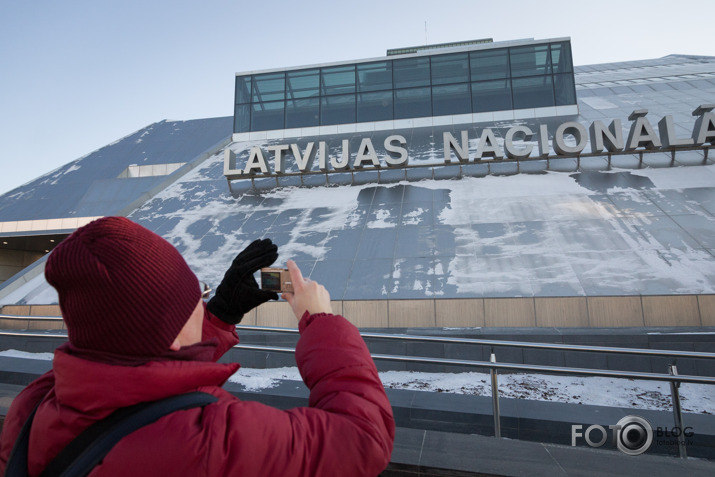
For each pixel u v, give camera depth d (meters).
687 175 13.20
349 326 0.93
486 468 2.71
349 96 21.70
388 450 0.79
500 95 20.59
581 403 5.90
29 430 0.77
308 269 10.91
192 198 16.41
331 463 0.70
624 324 8.43
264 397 5.99
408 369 7.85
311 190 15.78
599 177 13.84
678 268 9.19
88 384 0.66
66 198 24.06
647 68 31.31
